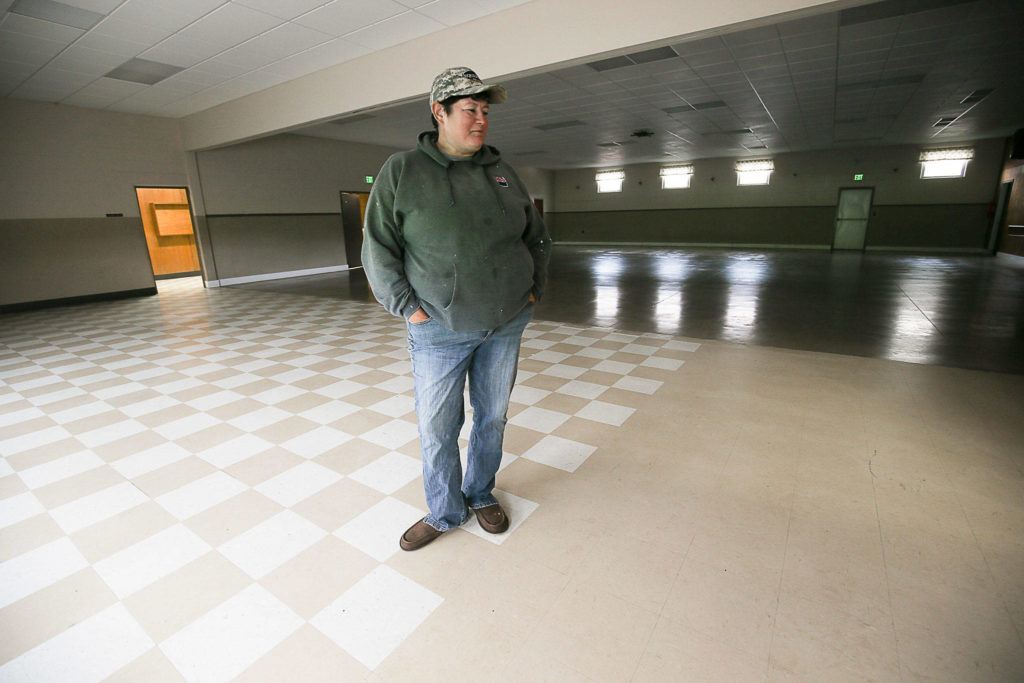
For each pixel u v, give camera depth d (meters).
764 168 16.11
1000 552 1.67
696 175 17.27
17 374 3.91
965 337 4.50
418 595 1.53
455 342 1.54
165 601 1.52
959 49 5.99
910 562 1.63
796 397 3.07
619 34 4.37
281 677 1.26
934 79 7.30
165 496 2.09
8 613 1.48
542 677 1.25
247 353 4.40
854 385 3.27
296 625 1.42
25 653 1.34
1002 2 4.69
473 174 1.49
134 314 6.73
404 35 5.48
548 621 1.42
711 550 1.71
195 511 1.98
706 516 1.90
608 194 19.09
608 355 4.05
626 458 2.35
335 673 1.27
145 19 4.88
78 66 6.09
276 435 2.66
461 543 1.76
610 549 1.72
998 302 6.18
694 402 3.02
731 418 2.78
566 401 3.06
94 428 2.81
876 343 4.33
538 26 4.75
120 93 7.28
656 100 8.45
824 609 1.45
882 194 14.66
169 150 9.11
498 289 1.49
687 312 5.84
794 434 2.57
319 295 8.09
